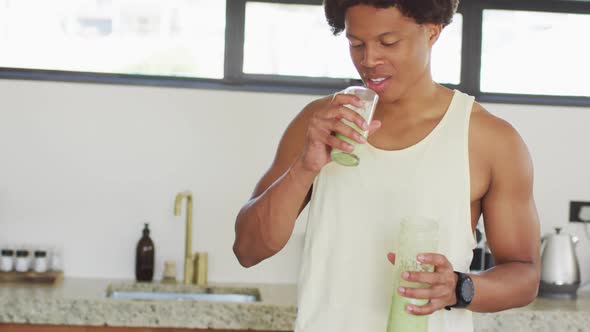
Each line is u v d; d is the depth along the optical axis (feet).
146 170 11.06
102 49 11.14
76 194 11.00
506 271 4.49
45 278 10.42
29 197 10.96
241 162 11.14
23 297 9.11
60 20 11.07
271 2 11.23
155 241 11.07
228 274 11.13
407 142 4.61
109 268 11.02
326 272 4.64
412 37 4.28
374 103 4.22
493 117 4.71
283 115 11.20
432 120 4.64
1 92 10.94
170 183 11.08
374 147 4.63
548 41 11.60
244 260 4.98
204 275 10.78
